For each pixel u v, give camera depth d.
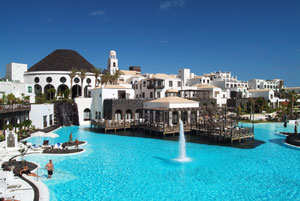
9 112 37.00
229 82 105.19
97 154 27.19
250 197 16.14
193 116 49.75
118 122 44.25
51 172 19.25
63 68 75.12
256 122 56.84
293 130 45.66
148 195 16.38
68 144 31.28
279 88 121.31
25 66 75.25
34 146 27.77
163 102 44.44
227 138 35.12
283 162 24.11
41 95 66.38
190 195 16.42
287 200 15.73
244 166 22.83
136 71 112.12
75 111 55.31
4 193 14.82
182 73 99.56
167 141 34.94
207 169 21.95
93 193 16.59
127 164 23.36
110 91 54.84
